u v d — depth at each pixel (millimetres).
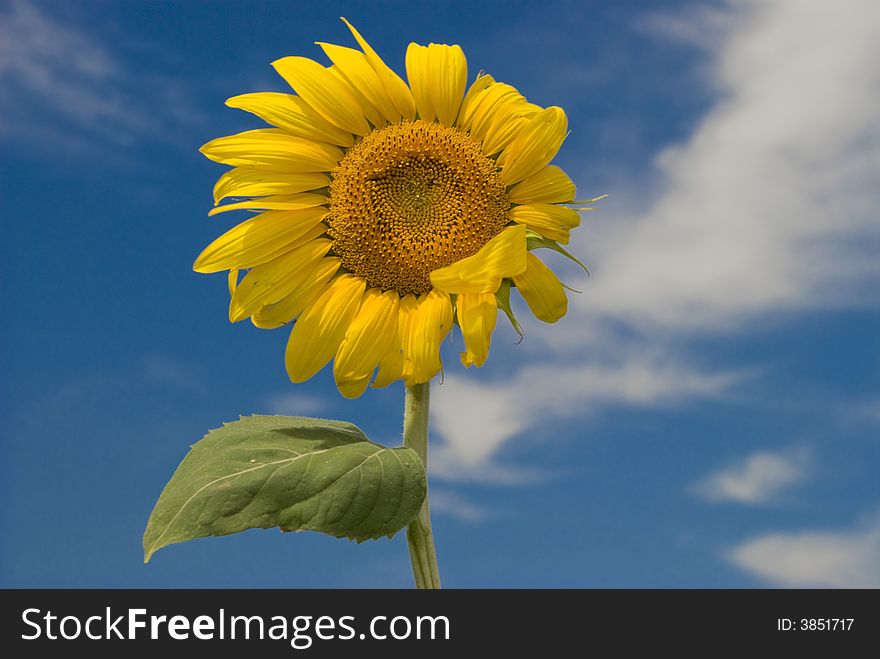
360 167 568
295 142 567
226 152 558
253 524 513
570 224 564
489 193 567
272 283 556
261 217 563
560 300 554
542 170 572
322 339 552
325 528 513
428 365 542
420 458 570
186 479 540
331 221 569
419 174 571
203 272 552
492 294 543
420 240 564
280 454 547
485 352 534
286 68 569
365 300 562
